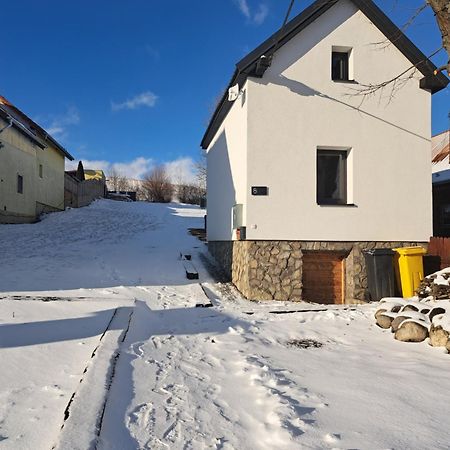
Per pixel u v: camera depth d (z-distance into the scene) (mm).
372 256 8656
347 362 4574
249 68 8789
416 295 7648
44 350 4648
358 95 9422
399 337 5523
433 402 3391
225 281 10242
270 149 9031
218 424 3084
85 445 2594
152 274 10312
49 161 21812
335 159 9742
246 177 8922
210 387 3846
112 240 15391
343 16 9539
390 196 9500
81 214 21344
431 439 2754
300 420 3014
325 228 9180
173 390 3756
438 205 14492
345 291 9398
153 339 5508
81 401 3215
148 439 2854
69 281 8844
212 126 13039
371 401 3412
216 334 5836
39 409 3273
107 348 4629
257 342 5445
